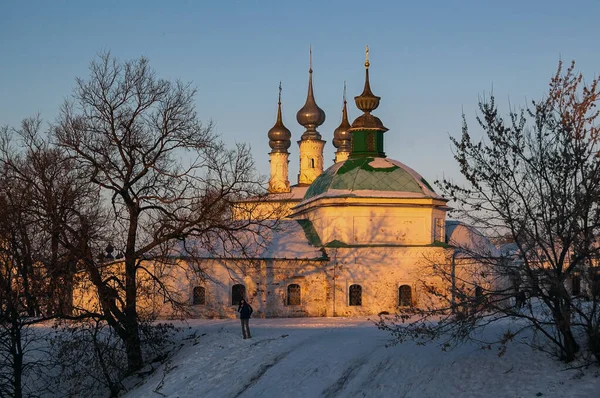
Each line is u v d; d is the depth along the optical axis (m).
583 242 22.77
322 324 46.25
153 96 38.22
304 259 54.09
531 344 27.58
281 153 90.38
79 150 36.81
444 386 25.94
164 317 51.16
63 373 37.88
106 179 37.41
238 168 38.81
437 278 54.50
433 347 30.73
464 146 24.00
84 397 36.28
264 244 54.56
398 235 56.03
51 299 34.19
